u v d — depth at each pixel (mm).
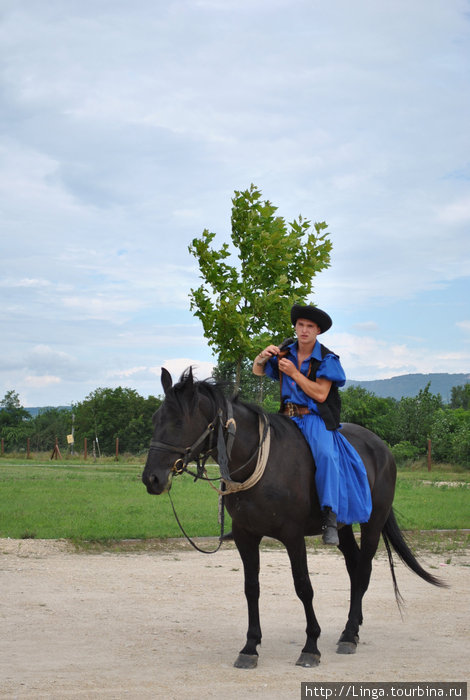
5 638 5969
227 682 4848
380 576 9461
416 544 11875
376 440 6770
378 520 6438
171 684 4766
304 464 5637
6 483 21656
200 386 5449
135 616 6898
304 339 6004
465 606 7594
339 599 7883
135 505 15500
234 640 6090
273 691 4637
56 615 6852
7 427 91000
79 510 14508
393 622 6852
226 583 8648
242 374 10945
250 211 10625
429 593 8312
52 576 8805
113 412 79562
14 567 9289
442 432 41750
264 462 5414
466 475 31938
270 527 5473
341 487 5754
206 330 10453
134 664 5277
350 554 6746
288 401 6078
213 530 12219
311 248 10828
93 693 4508
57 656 5449
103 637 6078
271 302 10203
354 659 5535
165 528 12188
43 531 11727
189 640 6055
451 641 6109
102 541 11203
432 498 18391
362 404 49781
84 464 38094
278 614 7137
